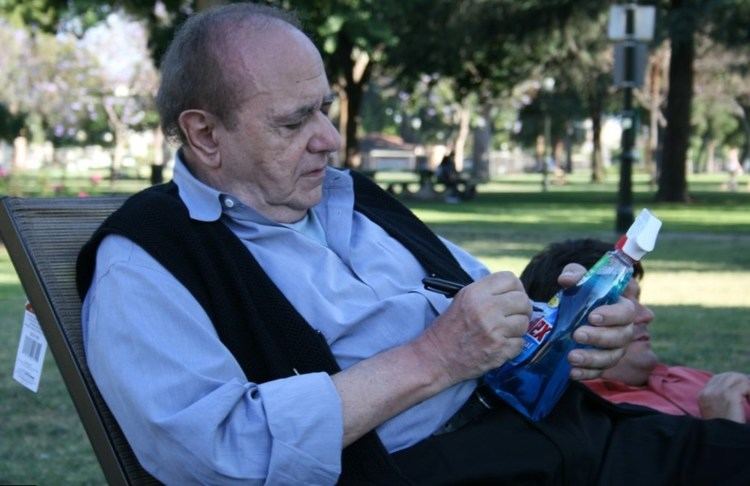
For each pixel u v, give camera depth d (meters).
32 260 2.57
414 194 40.25
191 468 2.23
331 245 2.76
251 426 2.23
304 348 2.43
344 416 2.29
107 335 2.32
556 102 62.31
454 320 2.41
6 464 4.82
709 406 3.05
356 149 38.84
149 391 2.26
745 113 80.31
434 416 2.57
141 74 54.44
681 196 35.00
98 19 20.88
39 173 31.41
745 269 13.56
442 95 69.56
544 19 34.12
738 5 30.23
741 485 2.55
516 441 2.54
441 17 34.50
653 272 13.15
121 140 55.88
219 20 2.55
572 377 2.56
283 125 2.54
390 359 2.39
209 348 2.32
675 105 34.75
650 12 18.47
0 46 42.38
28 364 2.73
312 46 2.59
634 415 2.80
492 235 19.58
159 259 2.38
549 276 3.18
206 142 2.57
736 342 7.56
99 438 2.42
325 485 2.27
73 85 45.62
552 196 42.66
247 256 2.48
